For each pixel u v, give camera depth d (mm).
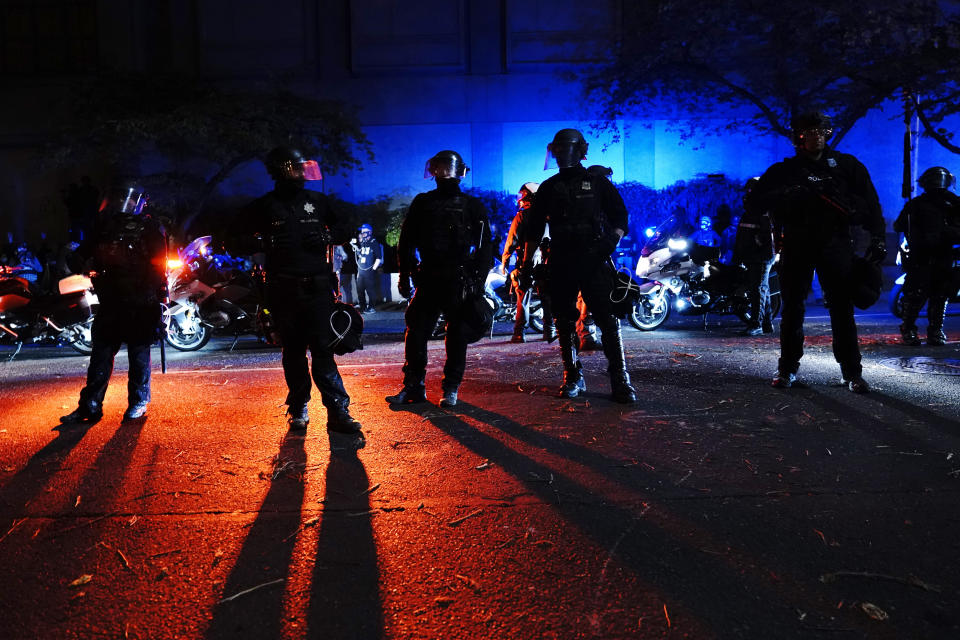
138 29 22312
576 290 5848
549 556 2996
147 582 2846
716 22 17688
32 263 19438
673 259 10773
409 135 22547
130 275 5375
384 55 22344
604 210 5852
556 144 5723
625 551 3023
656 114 21969
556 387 6395
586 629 2455
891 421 4910
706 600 2623
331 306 4992
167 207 19250
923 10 17062
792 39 16953
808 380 6352
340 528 3332
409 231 5785
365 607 2631
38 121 22781
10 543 3232
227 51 22438
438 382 6863
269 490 3859
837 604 2578
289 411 5121
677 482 3834
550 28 22203
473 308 5633
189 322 9898
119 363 8875
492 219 20797
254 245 4977
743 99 19719
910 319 8383
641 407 5508
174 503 3688
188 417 5566
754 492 3664
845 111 17516
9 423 5551
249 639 2439
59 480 4086
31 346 11242
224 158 19312
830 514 3361
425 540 3180
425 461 4309
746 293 10461
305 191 5074
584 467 4113
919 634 2387
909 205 8422
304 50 22422
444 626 2494
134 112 18000
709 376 6676
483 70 22406
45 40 22875
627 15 21719
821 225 5719
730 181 21844
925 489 3645
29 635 2484
